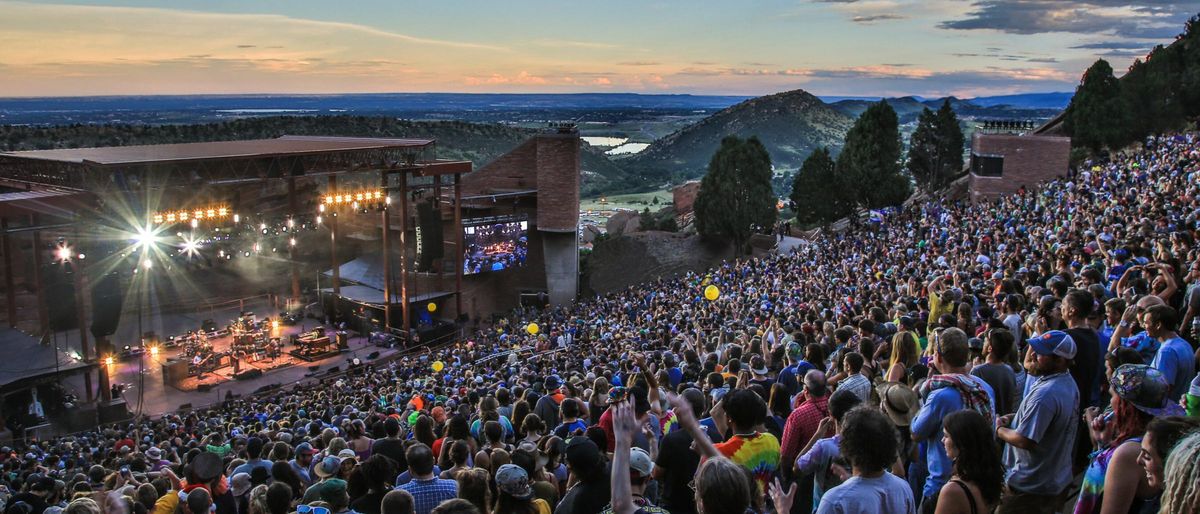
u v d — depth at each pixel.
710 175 73.06
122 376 43.97
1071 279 15.16
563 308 58.62
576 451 6.74
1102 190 37.56
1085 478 5.63
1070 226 26.53
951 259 30.28
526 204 65.75
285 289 64.50
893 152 74.25
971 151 65.12
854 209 75.69
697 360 16.28
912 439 7.23
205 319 55.22
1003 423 7.33
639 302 48.56
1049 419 6.57
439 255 53.16
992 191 60.97
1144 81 69.19
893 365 9.09
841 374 10.03
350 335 54.28
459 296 58.34
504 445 10.41
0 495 13.57
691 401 8.97
